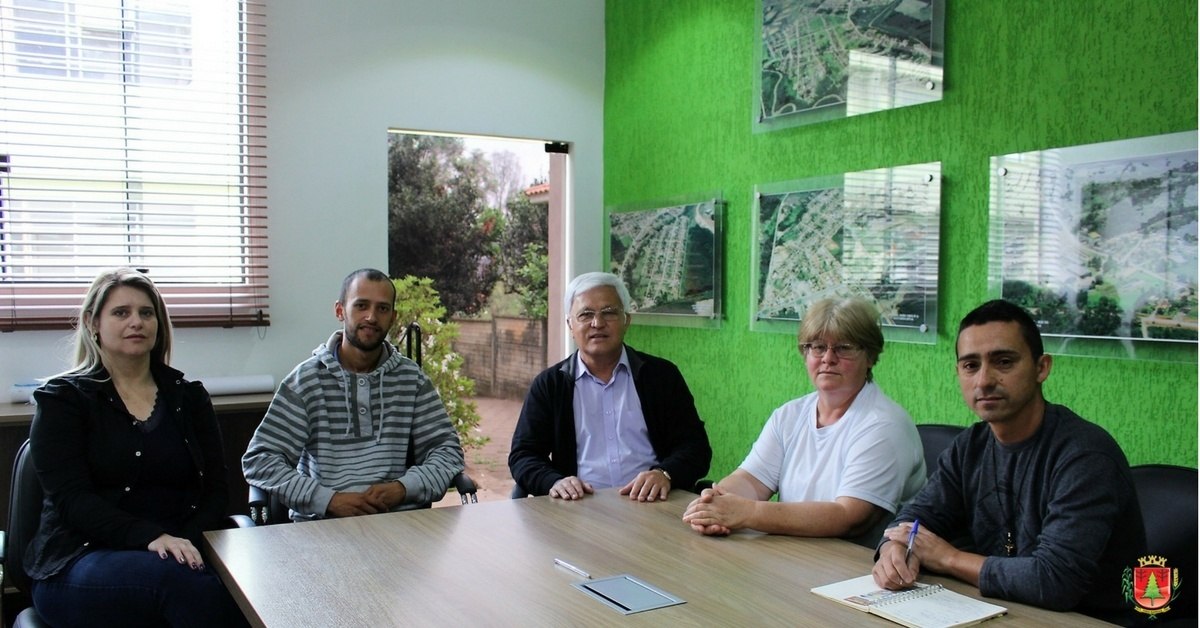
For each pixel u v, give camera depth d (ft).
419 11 14.02
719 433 12.87
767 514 6.74
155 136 12.65
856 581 5.59
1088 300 8.15
